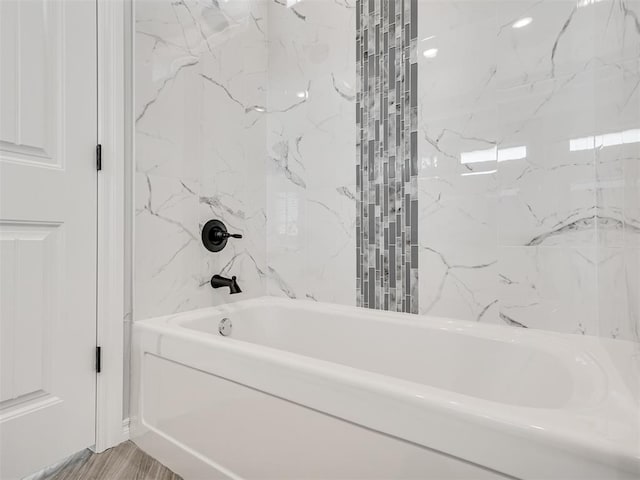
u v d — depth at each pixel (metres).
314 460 0.86
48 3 1.22
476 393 1.23
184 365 1.19
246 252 1.90
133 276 1.43
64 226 1.26
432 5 1.45
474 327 1.30
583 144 1.15
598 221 1.11
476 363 1.25
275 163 1.98
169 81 1.55
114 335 1.38
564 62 1.18
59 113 1.25
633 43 0.78
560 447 0.59
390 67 1.57
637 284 0.73
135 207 1.43
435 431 0.70
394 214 1.56
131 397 1.40
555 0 1.20
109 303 1.37
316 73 1.81
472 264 1.37
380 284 1.61
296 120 1.90
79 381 1.29
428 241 1.47
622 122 0.87
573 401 0.77
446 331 1.32
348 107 1.70
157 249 1.51
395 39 1.55
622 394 0.74
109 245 1.37
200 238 1.68
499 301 1.32
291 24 1.91
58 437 1.23
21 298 1.15
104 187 1.36
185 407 1.19
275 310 1.81
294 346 1.73
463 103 1.38
